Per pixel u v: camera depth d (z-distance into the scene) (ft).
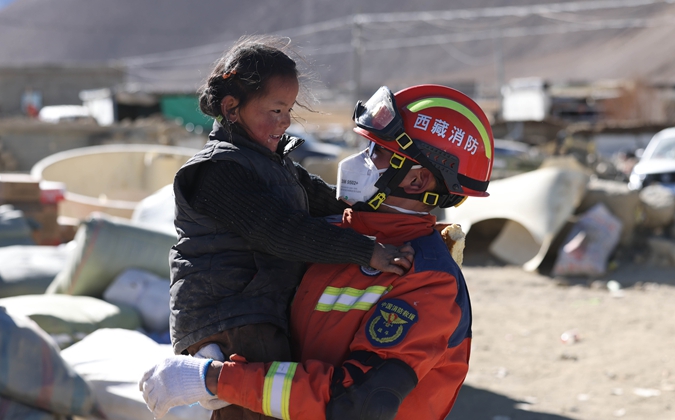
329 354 6.88
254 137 7.02
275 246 6.58
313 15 594.24
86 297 17.22
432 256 6.90
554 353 22.77
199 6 642.22
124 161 50.88
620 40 485.15
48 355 11.09
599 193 36.09
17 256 19.26
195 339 6.81
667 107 177.47
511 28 537.24
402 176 7.13
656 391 19.25
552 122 117.70
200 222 6.89
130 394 11.88
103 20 654.53
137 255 18.10
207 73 7.39
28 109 132.67
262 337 6.77
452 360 7.00
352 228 7.45
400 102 7.24
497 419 17.40
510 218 34.71
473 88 192.03
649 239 35.88
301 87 7.38
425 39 485.15
